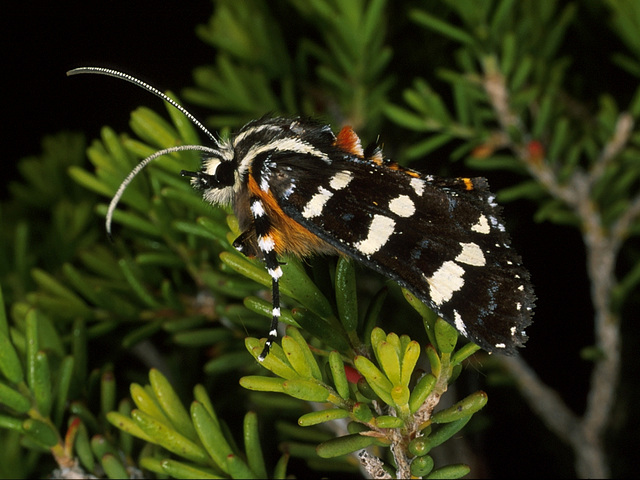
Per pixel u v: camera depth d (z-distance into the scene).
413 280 0.13
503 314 0.12
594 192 0.15
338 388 0.12
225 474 0.12
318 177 0.13
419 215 0.13
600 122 0.15
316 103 0.16
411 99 0.15
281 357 0.12
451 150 0.16
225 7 0.16
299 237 0.13
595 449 0.15
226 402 0.15
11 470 0.13
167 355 0.16
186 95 0.16
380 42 0.15
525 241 0.17
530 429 0.16
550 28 0.16
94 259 0.15
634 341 0.16
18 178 0.22
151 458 0.12
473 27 0.15
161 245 0.14
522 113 0.15
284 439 0.15
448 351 0.12
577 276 0.16
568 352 0.16
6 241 0.16
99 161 0.14
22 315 0.13
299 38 0.16
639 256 0.16
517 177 0.16
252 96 0.16
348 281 0.12
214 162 0.13
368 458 0.12
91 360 0.15
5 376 0.12
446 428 0.12
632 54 0.16
